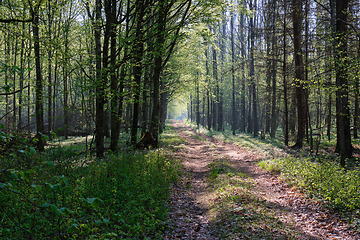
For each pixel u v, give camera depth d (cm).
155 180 945
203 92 4206
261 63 2541
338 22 1320
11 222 472
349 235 582
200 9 1269
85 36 1717
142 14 1236
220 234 592
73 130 2962
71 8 1988
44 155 1021
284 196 908
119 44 1114
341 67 1118
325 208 750
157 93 1792
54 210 260
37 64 1477
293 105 2678
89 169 900
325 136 2569
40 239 461
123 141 2150
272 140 2727
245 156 1741
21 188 569
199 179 1184
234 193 868
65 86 2341
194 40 2195
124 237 541
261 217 680
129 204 695
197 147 2356
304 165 1201
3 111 3469
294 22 1961
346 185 868
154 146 1756
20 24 1310
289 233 591
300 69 1891
